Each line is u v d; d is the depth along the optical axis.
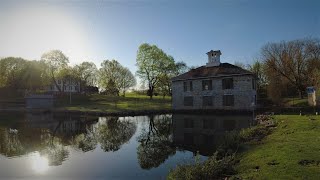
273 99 60.28
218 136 29.64
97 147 27.39
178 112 61.41
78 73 104.06
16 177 17.70
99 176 17.62
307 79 58.72
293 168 12.38
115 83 103.38
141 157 22.52
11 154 24.58
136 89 118.94
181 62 103.75
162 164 20.05
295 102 53.91
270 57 61.59
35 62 93.19
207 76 58.62
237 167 14.28
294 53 60.06
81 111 66.94
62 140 31.80
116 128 41.47
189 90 61.84
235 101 55.25
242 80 54.69
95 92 117.56
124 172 18.39
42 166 20.27
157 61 83.19
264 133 22.61
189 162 17.77
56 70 95.19
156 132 36.19
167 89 92.31
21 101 91.25
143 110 62.75
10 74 93.25
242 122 39.09
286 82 60.78
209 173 13.26
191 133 33.06
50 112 73.38
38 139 32.59
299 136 19.31
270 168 12.88
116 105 78.62
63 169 19.39
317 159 13.36
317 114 32.84
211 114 54.19
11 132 38.53
